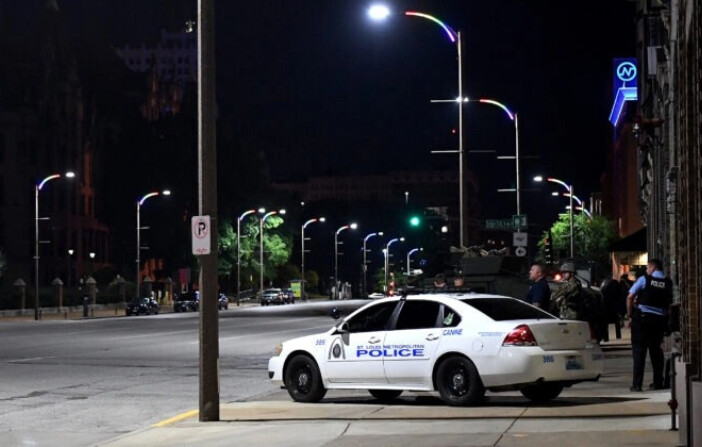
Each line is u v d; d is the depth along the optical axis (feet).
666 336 60.49
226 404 56.18
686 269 39.81
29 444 44.73
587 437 39.14
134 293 347.36
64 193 374.63
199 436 43.60
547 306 63.87
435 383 51.62
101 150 409.08
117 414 54.60
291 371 56.39
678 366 39.34
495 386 49.70
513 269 102.94
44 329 157.28
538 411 48.24
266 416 49.67
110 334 137.08
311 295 509.35
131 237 398.62
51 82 378.12
